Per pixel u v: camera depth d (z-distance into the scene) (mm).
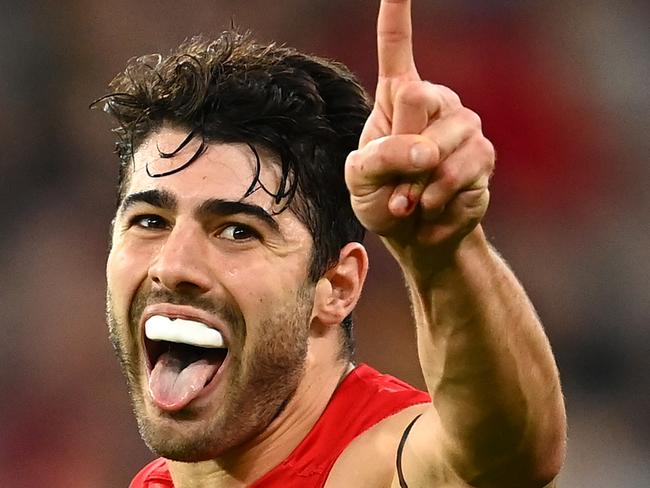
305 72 3104
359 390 3148
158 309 2910
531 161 9867
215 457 3021
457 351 2355
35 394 9016
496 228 9727
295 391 3070
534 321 2424
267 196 2930
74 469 8758
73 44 10312
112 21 10359
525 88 10078
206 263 2881
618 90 10133
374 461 2891
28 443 8844
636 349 9461
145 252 2965
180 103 2986
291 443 3074
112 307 3037
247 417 2977
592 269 9672
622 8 10328
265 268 2912
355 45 10367
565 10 10273
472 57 10148
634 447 9055
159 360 3039
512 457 2453
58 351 9156
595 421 9164
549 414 2445
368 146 2123
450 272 2289
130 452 8828
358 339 9055
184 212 2908
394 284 9102
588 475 8938
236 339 2916
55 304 9312
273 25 10367
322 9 10430
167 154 2959
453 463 2502
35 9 10367
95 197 9867
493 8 10266
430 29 10234
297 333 2992
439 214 2189
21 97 10117
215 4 10367
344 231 3119
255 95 2980
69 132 10078
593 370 9430
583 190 9867
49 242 9633
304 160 3008
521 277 9641
